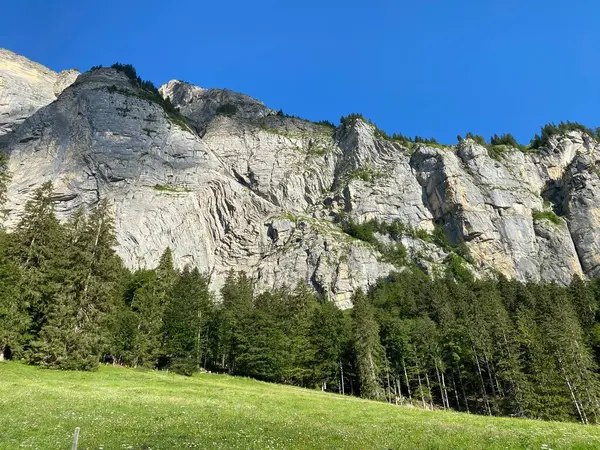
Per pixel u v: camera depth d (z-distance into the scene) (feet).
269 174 640.58
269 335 248.32
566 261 498.69
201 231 503.20
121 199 471.62
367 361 238.89
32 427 69.67
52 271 170.30
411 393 252.62
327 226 549.54
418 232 544.62
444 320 275.18
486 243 518.78
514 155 620.90
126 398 107.65
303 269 481.05
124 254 422.82
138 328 207.41
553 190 599.16
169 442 65.00
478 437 72.90
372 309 307.37
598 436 74.64
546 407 190.19
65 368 151.23
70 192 472.85
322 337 262.47
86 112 544.62
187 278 272.92
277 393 160.15
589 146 633.61
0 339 147.02
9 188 468.34
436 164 590.14
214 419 88.07
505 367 219.41
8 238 175.94
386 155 642.22
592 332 266.77
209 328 264.93
